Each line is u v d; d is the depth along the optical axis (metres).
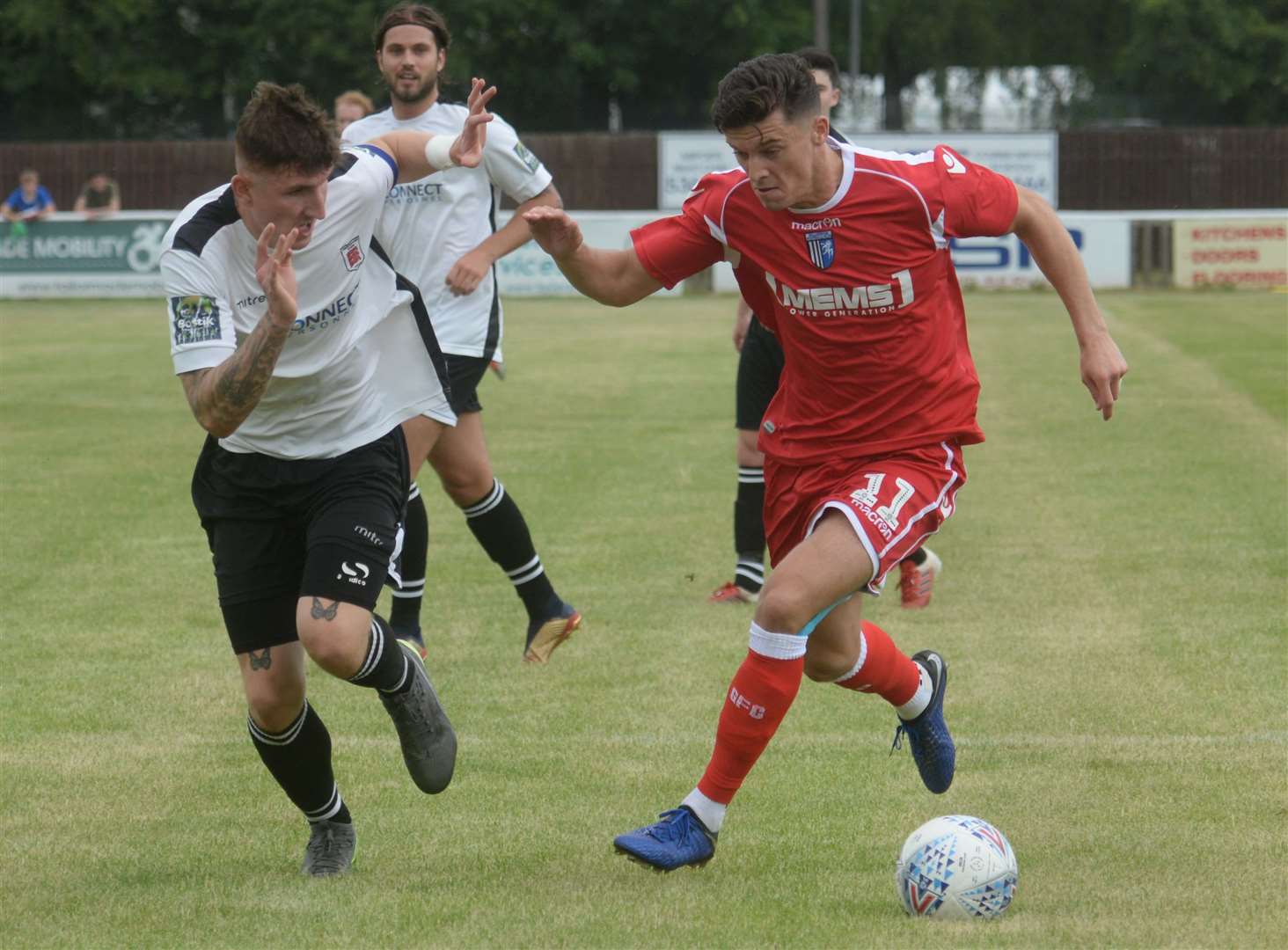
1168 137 104.50
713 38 122.38
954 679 17.98
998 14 144.12
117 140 119.62
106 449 35.31
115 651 19.62
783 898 11.85
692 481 31.12
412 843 13.30
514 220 17.64
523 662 19.08
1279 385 43.59
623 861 12.77
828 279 12.59
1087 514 27.38
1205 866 12.38
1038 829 13.38
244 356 10.88
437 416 16.88
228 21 118.31
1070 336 58.09
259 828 13.77
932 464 12.93
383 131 19.72
